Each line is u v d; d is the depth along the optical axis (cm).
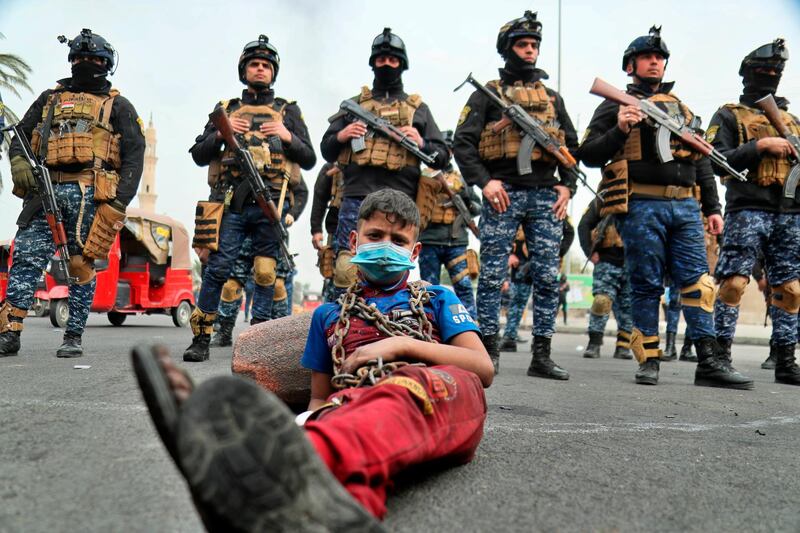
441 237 668
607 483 196
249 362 283
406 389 158
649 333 491
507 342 909
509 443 248
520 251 889
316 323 229
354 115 501
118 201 484
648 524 160
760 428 306
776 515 173
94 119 478
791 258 531
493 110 517
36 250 482
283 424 100
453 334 217
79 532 137
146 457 197
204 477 96
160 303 1187
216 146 511
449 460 196
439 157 518
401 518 156
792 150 504
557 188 514
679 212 482
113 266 1062
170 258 1221
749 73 540
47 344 614
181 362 496
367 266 219
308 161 549
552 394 402
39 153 478
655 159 479
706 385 486
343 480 130
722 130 532
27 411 257
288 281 802
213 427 97
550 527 154
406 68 515
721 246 548
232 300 670
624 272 816
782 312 540
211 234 486
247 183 502
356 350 195
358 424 139
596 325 833
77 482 170
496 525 154
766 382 540
